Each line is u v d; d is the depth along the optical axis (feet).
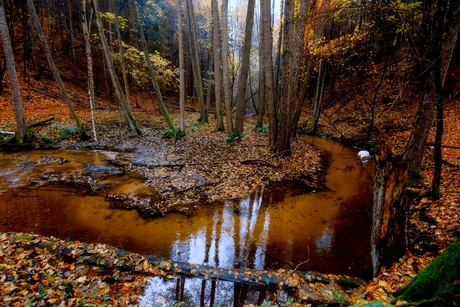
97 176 29.37
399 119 49.55
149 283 13.38
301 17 35.99
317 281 13.56
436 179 19.44
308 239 19.29
